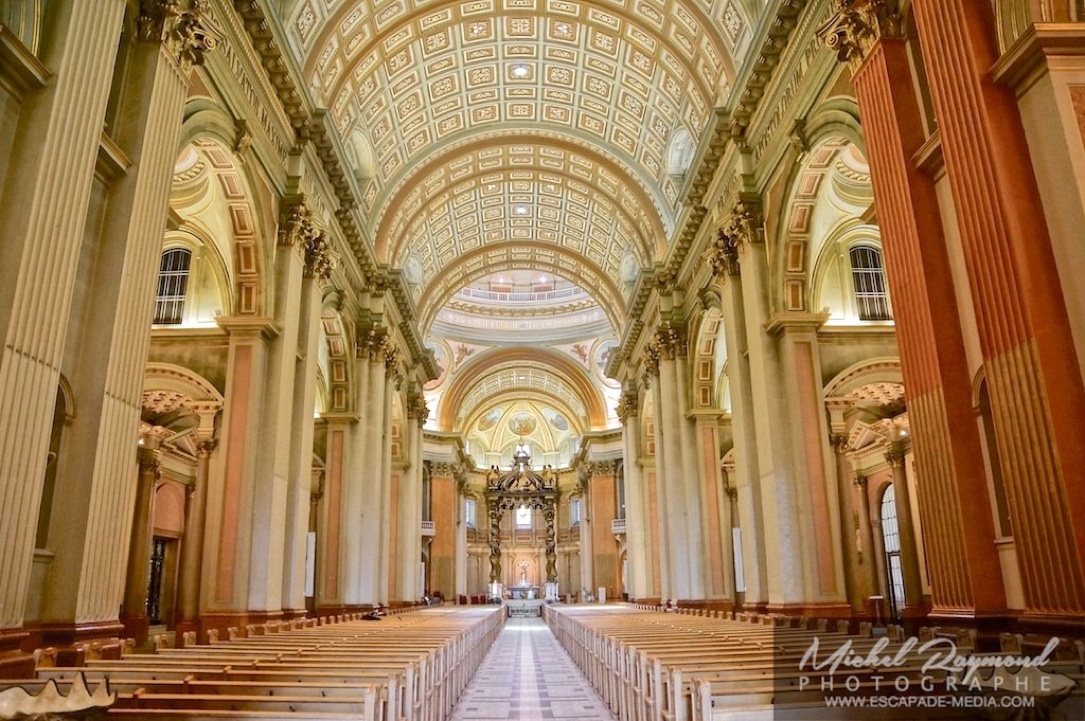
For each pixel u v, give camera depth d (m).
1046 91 5.80
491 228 28.41
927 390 7.20
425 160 21.58
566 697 9.71
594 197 24.44
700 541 18.78
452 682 8.70
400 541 26.11
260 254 12.41
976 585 6.43
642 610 22.23
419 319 27.58
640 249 23.66
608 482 40.88
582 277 30.67
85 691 3.93
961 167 6.40
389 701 4.68
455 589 40.44
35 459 6.02
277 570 11.98
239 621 11.04
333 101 15.41
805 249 12.77
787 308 12.73
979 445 6.80
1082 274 5.46
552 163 23.80
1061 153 5.65
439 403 41.16
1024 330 5.65
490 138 22.00
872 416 17.73
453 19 17.28
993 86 6.20
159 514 20.16
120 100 7.93
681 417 19.86
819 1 10.44
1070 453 5.28
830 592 11.43
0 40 5.96
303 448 13.52
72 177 6.57
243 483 11.69
